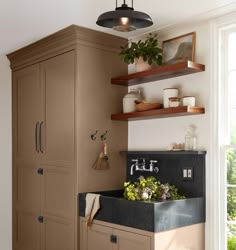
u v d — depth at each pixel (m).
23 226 3.96
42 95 3.71
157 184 3.09
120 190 3.54
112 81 3.49
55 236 3.48
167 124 3.29
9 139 4.25
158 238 2.59
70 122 3.34
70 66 3.35
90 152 3.35
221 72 3.00
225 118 2.97
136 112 3.26
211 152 2.95
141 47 3.20
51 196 3.55
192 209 2.86
